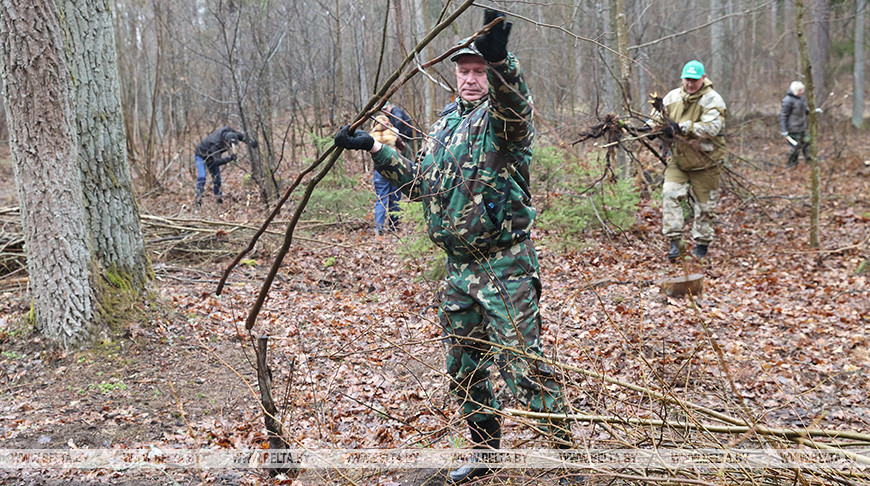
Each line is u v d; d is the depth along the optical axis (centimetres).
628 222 786
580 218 743
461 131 290
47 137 489
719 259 756
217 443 385
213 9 1360
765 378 449
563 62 1487
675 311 571
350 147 266
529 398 304
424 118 1054
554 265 712
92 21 537
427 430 357
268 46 1245
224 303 622
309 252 795
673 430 284
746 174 1224
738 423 278
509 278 296
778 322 559
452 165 288
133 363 494
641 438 280
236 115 1496
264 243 820
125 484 340
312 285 689
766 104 2048
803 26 738
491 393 326
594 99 1480
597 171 774
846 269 699
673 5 1709
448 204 293
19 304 578
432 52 986
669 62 1767
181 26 1576
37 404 436
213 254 798
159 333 531
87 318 509
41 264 499
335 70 1357
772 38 2086
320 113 1403
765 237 839
